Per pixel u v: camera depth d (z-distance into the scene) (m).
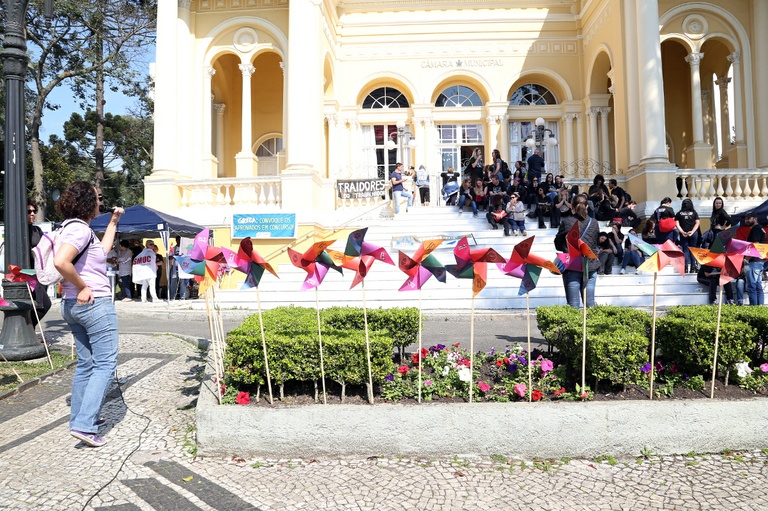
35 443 4.26
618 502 3.32
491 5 20.06
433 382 4.57
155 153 16.17
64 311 4.15
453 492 3.45
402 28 20.06
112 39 23.67
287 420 3.97
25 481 3.62
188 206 16.30
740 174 15.15
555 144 18.73
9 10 6.89
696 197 15.21
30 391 5.61
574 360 4.64
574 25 20.17
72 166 34.66
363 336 4.56
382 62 20.11
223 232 15.65
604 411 3.96
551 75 20.09
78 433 4.07
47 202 28.67
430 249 4.34
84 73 23.39
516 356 5.04
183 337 8.34
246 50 17.55
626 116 16.38
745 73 16.59
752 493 3.41
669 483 3.55
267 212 15.52
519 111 20.50
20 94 6.93
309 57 16.03
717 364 4.49
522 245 4.19
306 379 4.33
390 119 20.41
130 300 14.22
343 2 20.06
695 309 5.56
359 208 16.84
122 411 4.99
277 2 17.36
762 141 16.31
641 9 15.38
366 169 20.38
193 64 17.38
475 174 16.84
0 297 6.82
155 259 13.74
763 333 4.98
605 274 12.09
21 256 6.84
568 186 17.20
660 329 4.86
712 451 3.99
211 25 17.56
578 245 4.28
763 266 9.34
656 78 15.23
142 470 3.78
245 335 4.55
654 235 12.13
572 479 3.62
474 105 20.59
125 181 37.84
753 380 4.54
